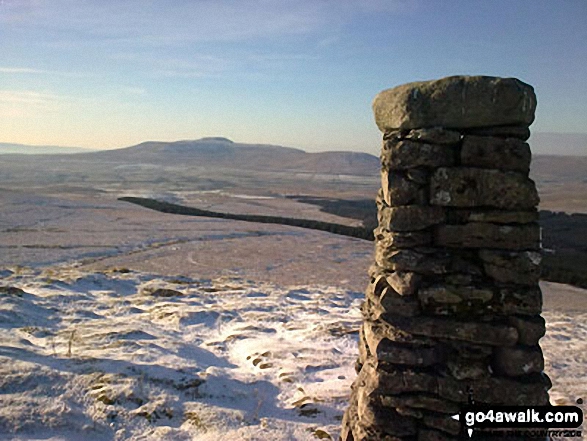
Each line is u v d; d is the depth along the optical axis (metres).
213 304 13.05
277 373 8.07
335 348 9.70
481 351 4.25
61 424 5.38
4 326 8.70
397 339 4.40
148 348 8.10
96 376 6.56
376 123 4.81
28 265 19.08
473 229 4.29
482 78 4.19
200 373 7.27
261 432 5.82
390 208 4.50
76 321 9.84
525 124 4.26
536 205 4.26
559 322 13.46
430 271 4.35
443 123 4.32
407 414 4.34
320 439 5.86
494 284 4.27
